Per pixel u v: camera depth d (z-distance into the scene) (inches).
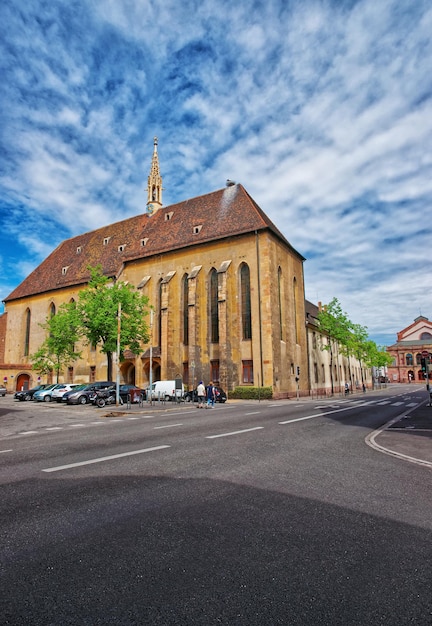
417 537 179.9
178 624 115.9
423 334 4891.7
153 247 2036.2
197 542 172.2
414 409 955.3
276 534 181.5
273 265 1704.0
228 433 513.7
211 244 1820.9
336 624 115.5
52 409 1182.3
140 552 162.4
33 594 132.1
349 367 3073.3
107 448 410.0
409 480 281.1
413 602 127.0
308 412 868.0
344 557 158.7
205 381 1723.7
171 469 305.9
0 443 485.7
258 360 1596.9
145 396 1563.7
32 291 2596.0
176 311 1877.5
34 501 228.8
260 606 124.4
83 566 150.6
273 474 292.8
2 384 2329.0
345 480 279.3
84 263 2445.9
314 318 2369.6
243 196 1905.8
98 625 116.0
